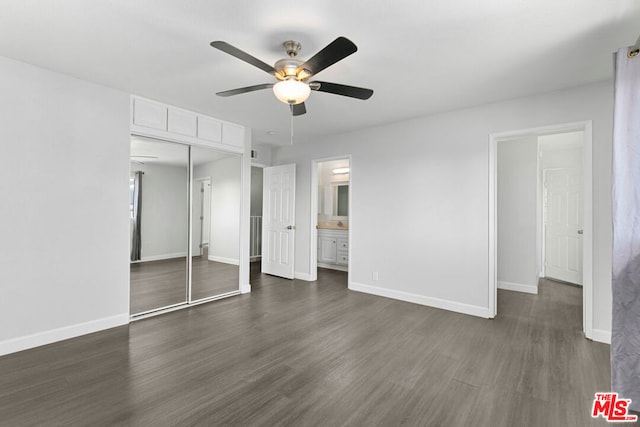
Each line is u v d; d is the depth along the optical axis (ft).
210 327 9.86
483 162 11.00
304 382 6.70
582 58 7.60
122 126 9.99
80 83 9.09
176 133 11.44
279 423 5.39
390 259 13.37
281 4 5.69
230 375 6.97
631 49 5.73
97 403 5.90
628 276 5.76
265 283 15.99
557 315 11.19
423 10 5.81
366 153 14.23
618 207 5.84
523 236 14.69
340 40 5.19
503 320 10.64
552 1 5.52
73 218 8.98
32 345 8.24
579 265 15.83
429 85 9.30
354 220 14.61
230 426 5.31
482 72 8.41
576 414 5.69
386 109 11.48
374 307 12.00
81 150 9.12
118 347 8.34
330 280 16.74
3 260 7.83
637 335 5.70
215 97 10.46
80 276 9.12
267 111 11.91
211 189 12.98
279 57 7.76
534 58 7.63
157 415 5.57
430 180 12.26
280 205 17.67
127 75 8.82
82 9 5.86
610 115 8.83
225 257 13.51
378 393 6.32
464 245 11.43
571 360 7.75
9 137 7.90
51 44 7.17
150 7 5.81
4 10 5.88
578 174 16.11
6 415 5.53
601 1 5.49
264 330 9.62
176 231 12.05
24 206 8.14
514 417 5.60
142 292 11.34
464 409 5.82
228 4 5.70
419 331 9.61
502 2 5.56
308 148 16.74
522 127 10.22
